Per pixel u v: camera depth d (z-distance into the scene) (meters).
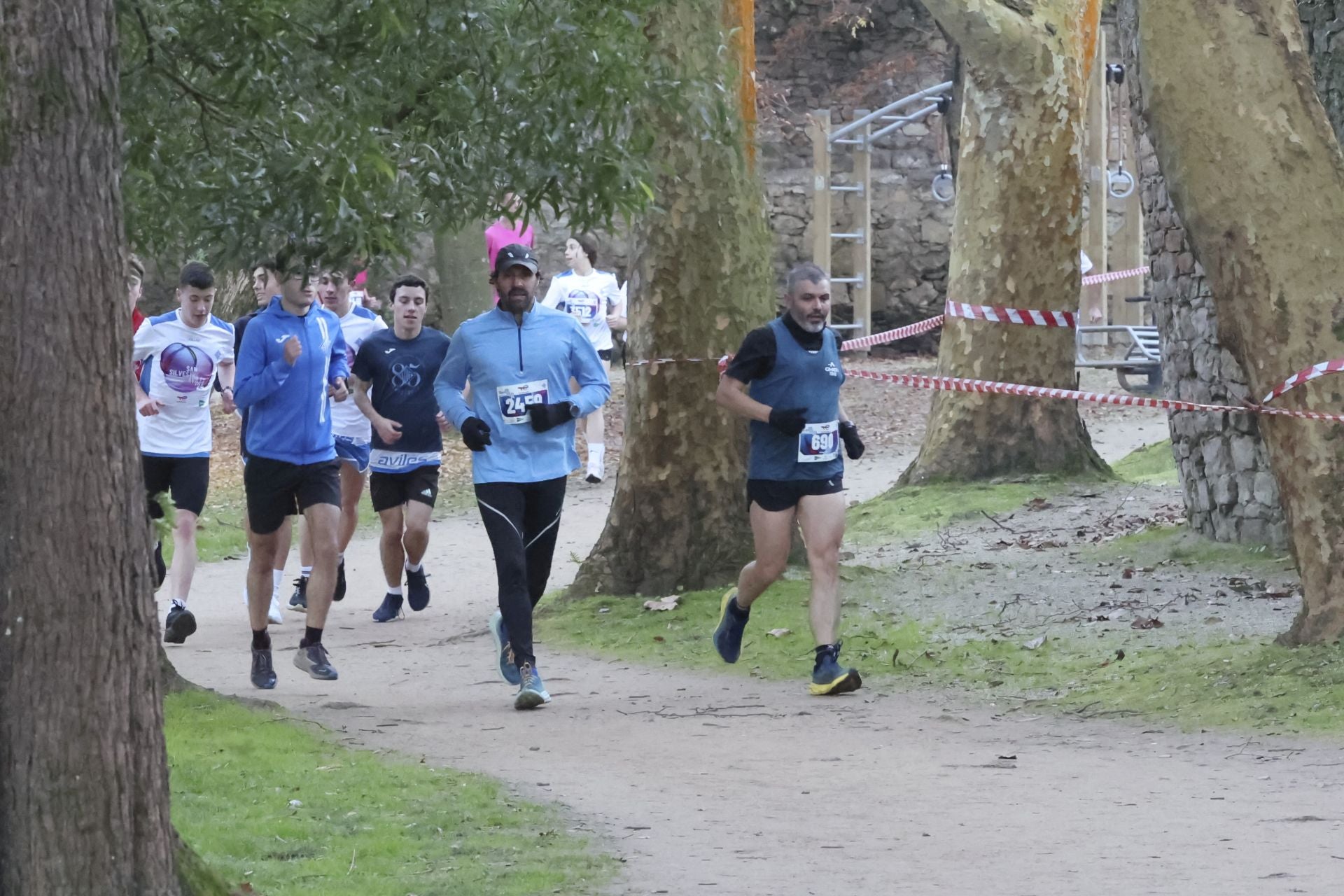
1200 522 25.55
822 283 17.59
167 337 22.70
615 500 24.70
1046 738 15.37
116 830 7.93
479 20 14.48
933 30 62.84
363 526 35.50
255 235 14.62
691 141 23.88
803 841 11.36
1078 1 32.72
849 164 62.28
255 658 19.53
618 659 20.95
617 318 39.47
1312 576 16.91
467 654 22.02
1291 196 16.77
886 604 22.53
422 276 54.84
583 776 13.85
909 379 26.91
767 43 62.56
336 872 10.42
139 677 8.04
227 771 13.52
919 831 11.63
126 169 14.57
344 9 14.05
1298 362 16.69
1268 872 10.15
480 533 33.97
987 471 32.84
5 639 7.76
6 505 7.73
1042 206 32.69
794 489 18.08
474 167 15.66
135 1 13.31
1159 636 19.36
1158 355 50.62
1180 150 17.14
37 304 7.67
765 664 20.00
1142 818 11.88
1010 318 32.56
